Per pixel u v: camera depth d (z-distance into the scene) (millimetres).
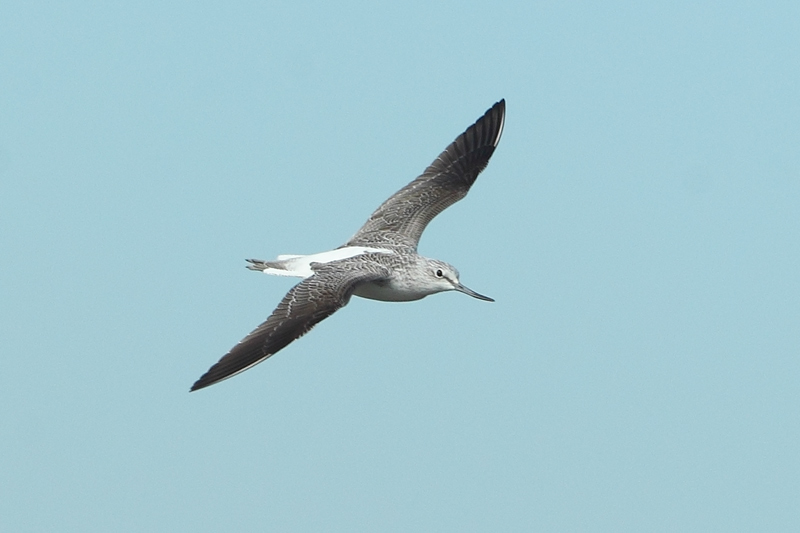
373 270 18625
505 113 21875
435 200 20938
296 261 19250
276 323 16391
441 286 19656
